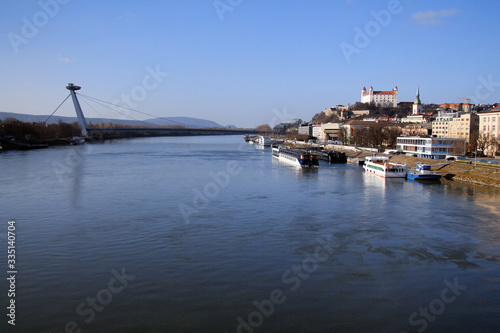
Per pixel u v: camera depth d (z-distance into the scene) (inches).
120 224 2448.3
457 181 4404.5
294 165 6146.7
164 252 1972.2
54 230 2319.1
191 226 2415.1
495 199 3321.9
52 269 1761.8
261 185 4003.4
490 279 1711.4
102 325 1342.3
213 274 1726.1
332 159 6855.3
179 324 1350.9
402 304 1498.5
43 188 3678.6
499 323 1385.3
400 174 4648.1
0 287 1593.3
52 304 1466.5
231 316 1402.6
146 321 1366.9
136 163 6067.9
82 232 2281.0
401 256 1959.9
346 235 2278.5
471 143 6318.9
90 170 5088.6
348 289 1605.6
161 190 3624.5
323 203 3112.7
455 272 1779.0
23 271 1737.2
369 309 1460.4
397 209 2923.2
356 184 4128.9
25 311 1419.8
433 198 3353.8
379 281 1681.8
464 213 2810.0
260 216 2669.8
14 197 3250.5
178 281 1654.8
